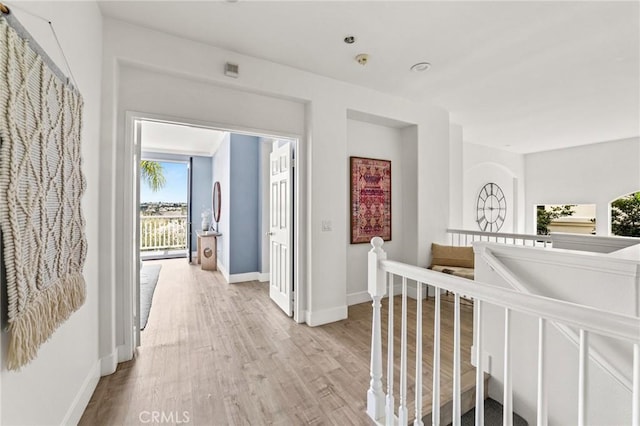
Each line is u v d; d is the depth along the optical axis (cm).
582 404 81
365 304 358
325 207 296
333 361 219
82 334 161
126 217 214
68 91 130
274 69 264
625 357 128
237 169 466
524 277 174
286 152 322
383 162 381
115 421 156
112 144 201
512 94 335
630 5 184
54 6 125
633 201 532
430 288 384
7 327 89
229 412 164
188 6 190
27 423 104
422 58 256
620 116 406
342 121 305
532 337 172
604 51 240
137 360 217
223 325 286
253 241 477
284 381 193
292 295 311
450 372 204
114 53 202
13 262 88
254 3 187
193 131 485
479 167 582
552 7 189
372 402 160
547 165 632
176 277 493
